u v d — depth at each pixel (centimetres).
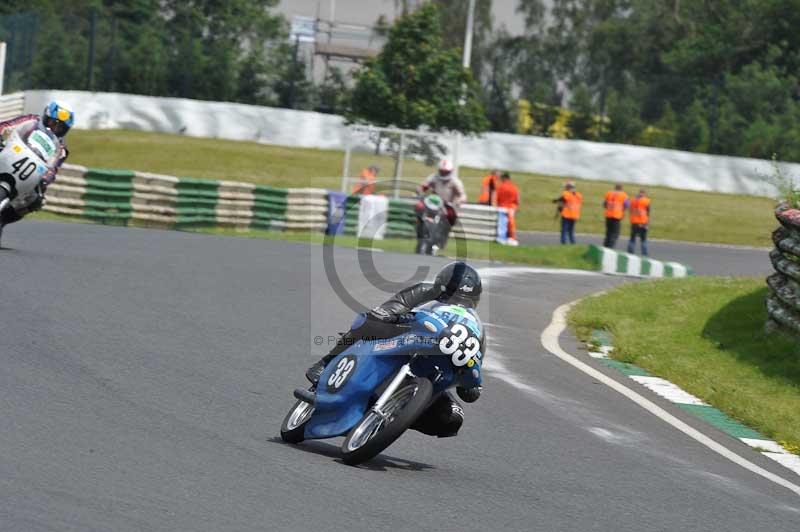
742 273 9450
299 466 2223
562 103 16088
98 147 14150
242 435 2444
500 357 3934
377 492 2103
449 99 12800
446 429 2423
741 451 3014
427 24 12800
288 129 15775
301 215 9531
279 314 4156
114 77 16112
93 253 5275
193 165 13775
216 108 15738
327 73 16688
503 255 8962
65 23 16175
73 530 1650
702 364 4203
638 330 4828
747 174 15275
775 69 17662
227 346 3462
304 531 1789
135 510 1786
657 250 11331
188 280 4728
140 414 2497
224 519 1797
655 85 16012
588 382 3716
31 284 4031
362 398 2327
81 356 3020
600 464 2633
